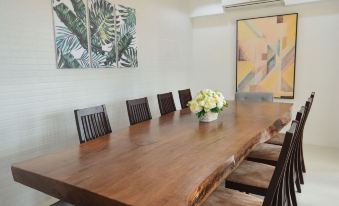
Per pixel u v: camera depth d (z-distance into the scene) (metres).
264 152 2.31
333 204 2.37
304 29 4.00
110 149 1.66
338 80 3.83
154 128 2.19
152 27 3.98
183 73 4.86
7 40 2.18
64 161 1.47
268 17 4.24
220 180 1.35
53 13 2.54
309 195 2.53
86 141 1.89
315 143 4.09
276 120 2.42
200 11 4.77
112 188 1.13
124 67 3.48
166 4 4.28
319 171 3.06
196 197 1.10
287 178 2.00
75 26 2.76
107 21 3.17
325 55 3.89
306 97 4.10
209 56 4.95
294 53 4.09
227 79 4.80
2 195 2.21
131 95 3.63
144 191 1.09
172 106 3.21
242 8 4.44
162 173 1.27
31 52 2.37
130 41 3.55
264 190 1.75
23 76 2.31
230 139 1.81
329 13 3.80
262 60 4.38
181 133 2.01
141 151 1.61
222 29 4.73
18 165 1.43
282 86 4.26
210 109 2.33
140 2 3.71
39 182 1.31
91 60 2.98
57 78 2.62
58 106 2.64
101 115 2.17
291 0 3.93
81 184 1.18
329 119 3.96
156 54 4.11
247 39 4.47
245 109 3.02
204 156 1.49
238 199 1.54
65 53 2.67
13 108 2.25
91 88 3.02
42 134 2.50
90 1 2.93
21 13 2.27
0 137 2.17
